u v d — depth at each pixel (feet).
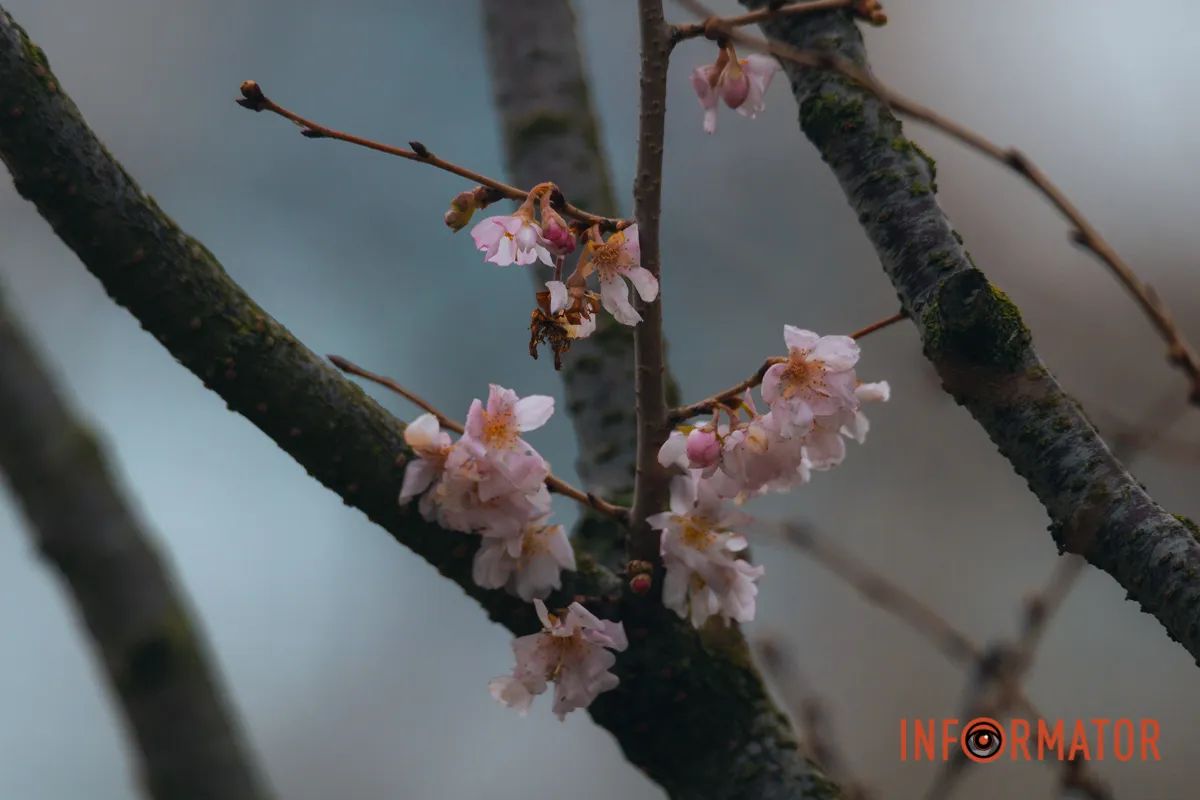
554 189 4.26
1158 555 4.17
